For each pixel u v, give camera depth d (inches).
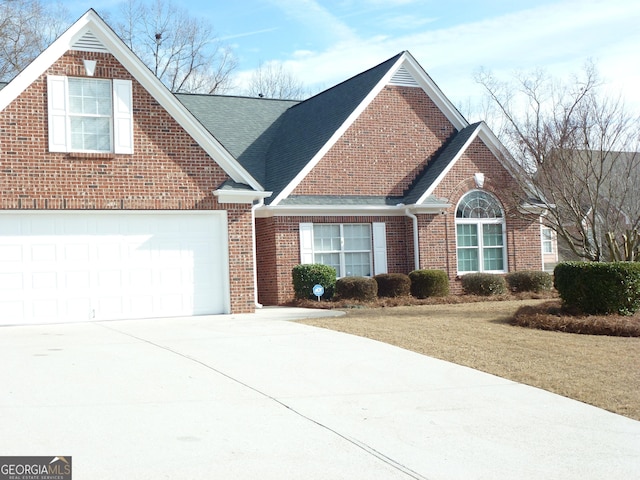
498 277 952.9
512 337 588.1
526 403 392.8
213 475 272.7
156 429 327.6
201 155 742.5
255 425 339.3
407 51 1008.2
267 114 1160.8
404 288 910.4
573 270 669.9
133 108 714.8
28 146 673.0
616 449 319.0
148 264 725.3
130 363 469.4
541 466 295.3
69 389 395.9
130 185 710.5
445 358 502.6
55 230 689.6
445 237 979.9
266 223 930.7
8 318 669.9
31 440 307.1
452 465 293.3
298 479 271.9
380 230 970.1
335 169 952.9
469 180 994.1
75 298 695.1
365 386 420.8
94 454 291.9
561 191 795.4
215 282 753.0
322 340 567.8
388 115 999.0
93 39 699.4
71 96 695.7
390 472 282.8
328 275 883.4
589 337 591.8
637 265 653.9
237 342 557.0
